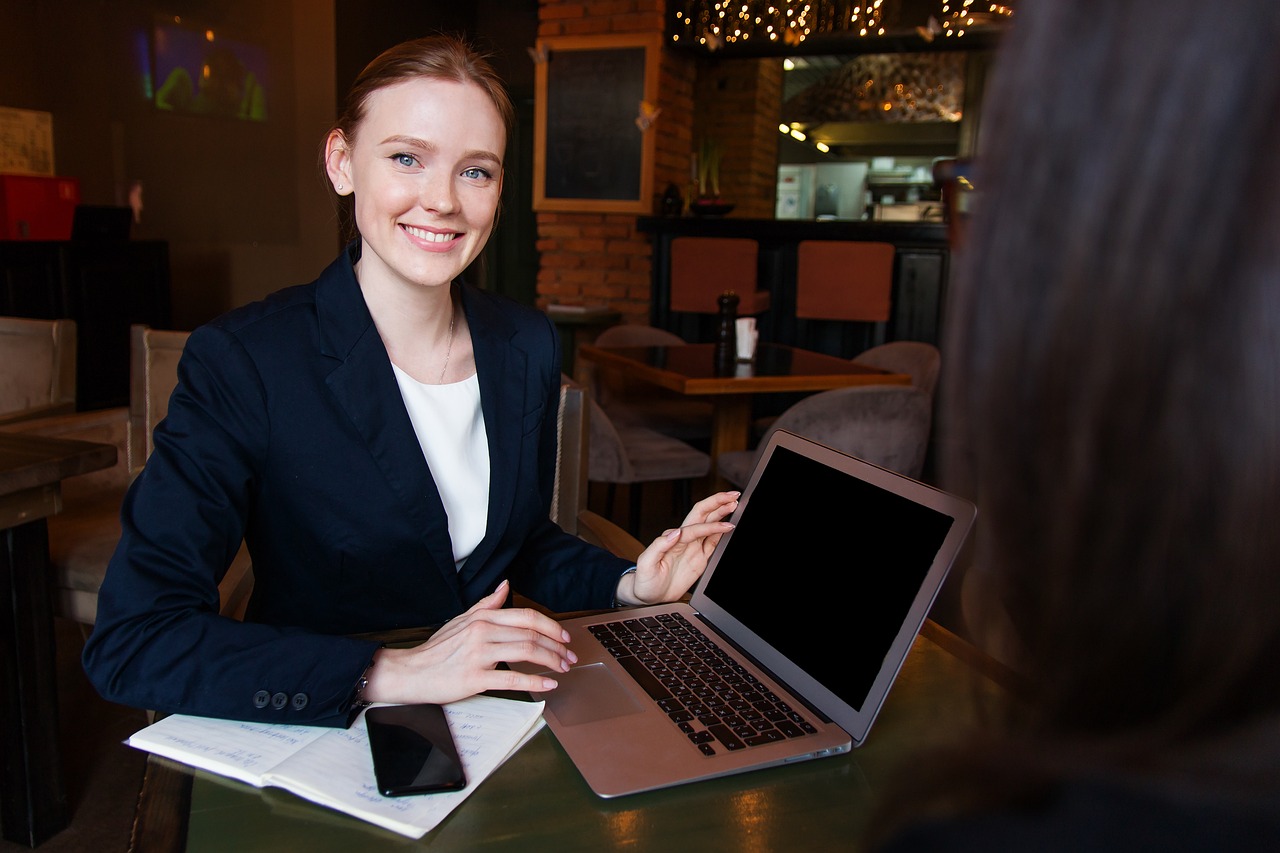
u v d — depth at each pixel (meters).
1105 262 0.21
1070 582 0.22
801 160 8.96
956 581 2.74
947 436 0.25
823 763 0.82
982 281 0.23
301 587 1.13
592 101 5.25
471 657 0.86
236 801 0.74
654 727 0.85
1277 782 0.19
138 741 0.82
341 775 0.76
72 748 2.10
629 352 3.73
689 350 3.85
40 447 1.74
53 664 1.76
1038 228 0.22
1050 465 0.22
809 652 0.93
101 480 2.32
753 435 3.97
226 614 1.52
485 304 1.27
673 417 3.80
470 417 1.21
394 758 0.77
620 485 4.59
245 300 6.11
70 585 1.86
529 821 0.72
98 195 6.16
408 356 1.18
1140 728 0.22
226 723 0.86
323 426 1.08
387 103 1.03
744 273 4.63
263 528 1.11
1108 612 0.21
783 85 7.71
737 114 6.82
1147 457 0.21
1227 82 0.19
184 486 0.99
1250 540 0.20
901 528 0.89
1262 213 0.19
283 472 1.08
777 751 0.81
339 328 1.10
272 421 1.07
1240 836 0.19
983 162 0.24
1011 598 0.24
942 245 4.49
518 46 6.61
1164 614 0.21
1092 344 0.21
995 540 0.24
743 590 1.07
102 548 1.91
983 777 0.22
